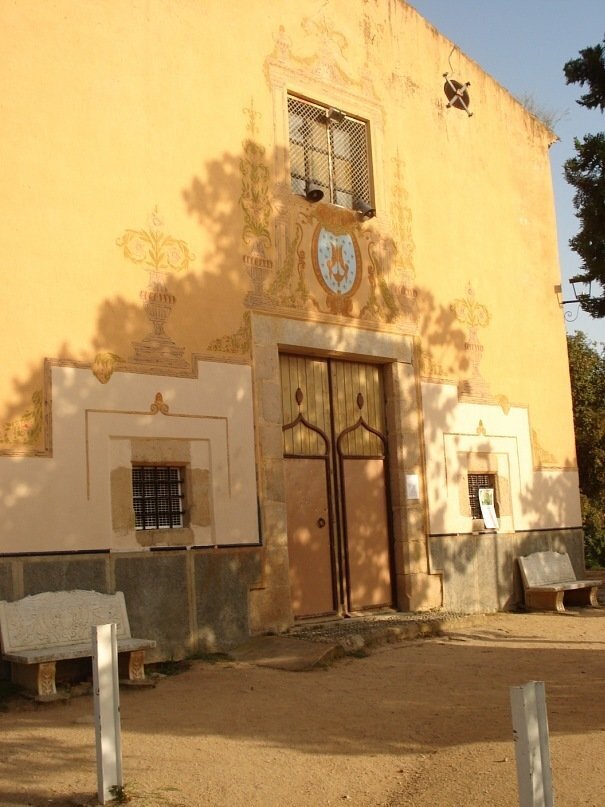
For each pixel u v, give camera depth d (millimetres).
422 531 12430
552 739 6102
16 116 8805
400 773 5598
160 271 9773
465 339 13742
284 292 11023
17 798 5129
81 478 8797
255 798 5172
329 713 7027
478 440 13680
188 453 9742
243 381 10383
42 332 8703
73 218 9102
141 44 9984
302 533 11086
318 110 12023
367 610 11703
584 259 11375
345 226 11992
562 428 15469
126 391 9281
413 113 13445
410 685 8016
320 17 12141
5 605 7832
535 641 10539
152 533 9305
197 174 10305
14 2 8945
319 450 11500
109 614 8492
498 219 14859
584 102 11266
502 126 15305
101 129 9477
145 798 5117
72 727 6617
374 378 12445
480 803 4977
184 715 6980
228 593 9836
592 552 24500
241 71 10977
